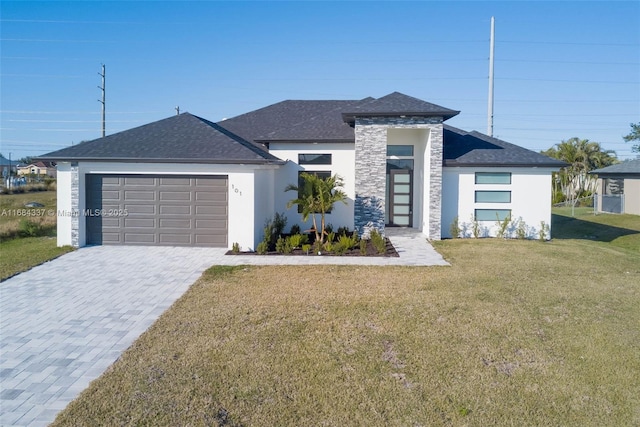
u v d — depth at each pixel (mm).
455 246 16375
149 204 15570
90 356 6871
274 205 19344
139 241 15672
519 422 5156
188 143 16250
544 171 18422
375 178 17672
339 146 19391
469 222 18609
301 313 8664
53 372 6344
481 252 15203
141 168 15352
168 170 15305
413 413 5305
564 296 10039
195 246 15555
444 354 6887
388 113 17281
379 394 5711
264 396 5645
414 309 8953
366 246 16094
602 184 35469
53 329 7988
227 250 15070
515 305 9305
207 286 10672
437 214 17859
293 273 12008
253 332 7688
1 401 5570
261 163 14703
